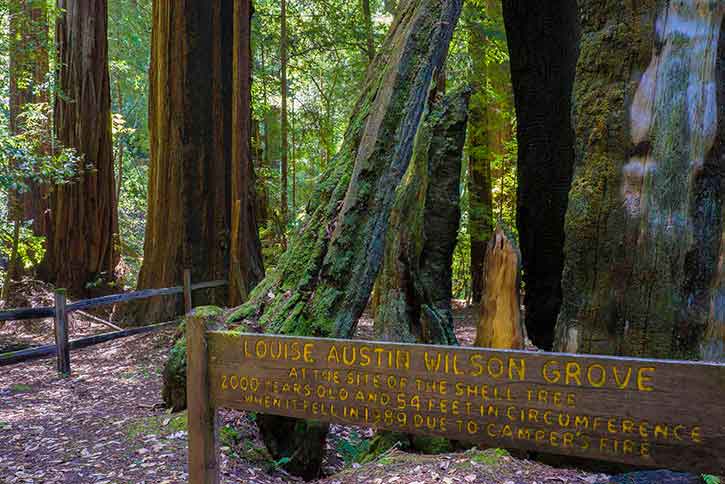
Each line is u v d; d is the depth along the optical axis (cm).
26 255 1416
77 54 1422
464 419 232
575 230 491
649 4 470
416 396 240
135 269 2319
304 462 556
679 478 374
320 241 646
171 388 619
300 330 606
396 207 696
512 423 225
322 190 688
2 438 562
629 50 477
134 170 2738
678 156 450
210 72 1277
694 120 448
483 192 1769
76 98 1423
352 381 251
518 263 548
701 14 448
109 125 1466
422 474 419
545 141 889
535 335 914
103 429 574
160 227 1266
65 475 464
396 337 661
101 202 1444
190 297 1152
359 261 638
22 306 1302
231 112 1314
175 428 551
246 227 1247
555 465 448
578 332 484
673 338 446
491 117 1809
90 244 1434
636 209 464
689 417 201
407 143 678
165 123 1262
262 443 546
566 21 869
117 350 1024
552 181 884
